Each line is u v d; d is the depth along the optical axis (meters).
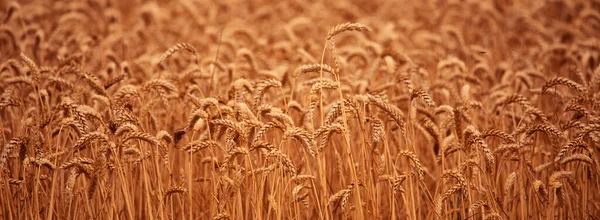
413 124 5.10
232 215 4.56
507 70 7.24
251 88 5.26
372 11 13.64
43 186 5.18
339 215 5.15
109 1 13.09
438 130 5.21
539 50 8.74
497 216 4.56
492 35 10.34
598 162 5.31
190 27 11.59
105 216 4.90
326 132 4.52
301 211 5.09
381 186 5.33
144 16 11.45
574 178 5.29
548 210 4.88
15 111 6.11
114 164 4.75
